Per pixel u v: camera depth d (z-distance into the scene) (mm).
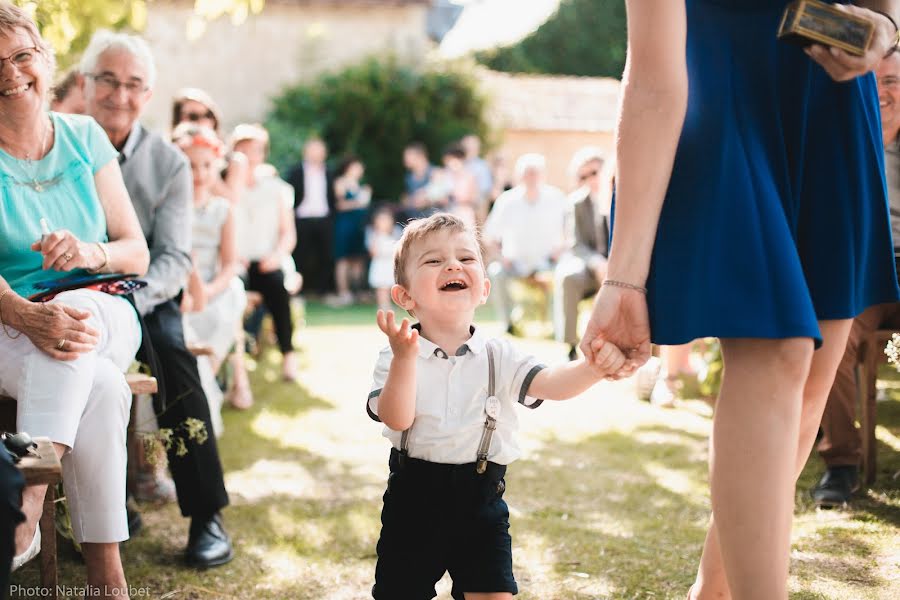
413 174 14445
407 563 2406
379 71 15562
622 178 1979
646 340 2045
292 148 14703
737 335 1906
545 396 2363
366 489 4355
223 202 5625
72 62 5129
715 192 1959
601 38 27531
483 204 14219
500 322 10258
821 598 2885
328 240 13297
